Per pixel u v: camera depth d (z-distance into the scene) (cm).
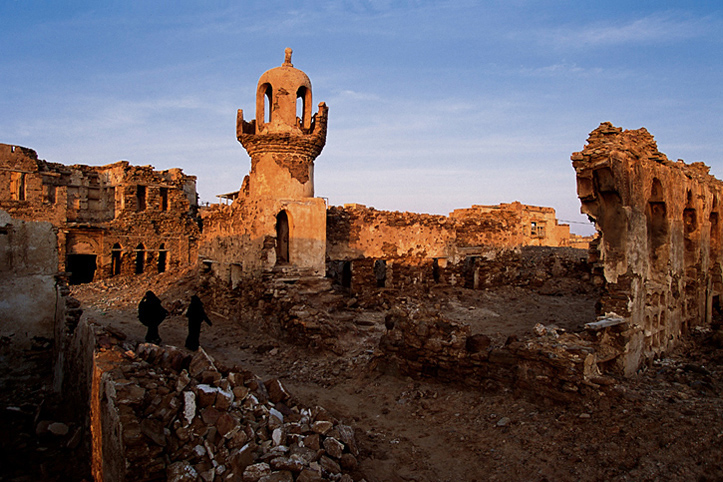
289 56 1516
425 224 2023
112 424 534
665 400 729
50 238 1359
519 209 2630
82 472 702
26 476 709
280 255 1541
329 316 1345
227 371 666
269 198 1445
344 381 1005
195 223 3366
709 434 602
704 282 1368
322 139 1529
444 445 694
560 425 686
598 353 890
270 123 1473
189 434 538
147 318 1209
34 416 934
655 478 539
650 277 1084
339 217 1717
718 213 1503
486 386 842
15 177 2703
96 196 3138
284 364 1155
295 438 573
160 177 3216
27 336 1296
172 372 627
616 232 935
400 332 1002
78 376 876
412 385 926
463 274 2198
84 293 2195
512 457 630
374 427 769
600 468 574
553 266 2648
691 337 1235
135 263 3070
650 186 1030
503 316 1764
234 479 500
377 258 1841
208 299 1883
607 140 915
